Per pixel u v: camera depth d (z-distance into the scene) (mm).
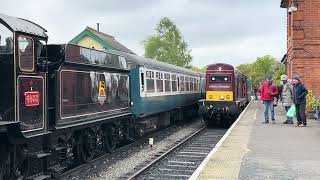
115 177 11789
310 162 10094
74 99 12078
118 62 15969
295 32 22703
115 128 15984
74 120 12055
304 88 17375
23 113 9219
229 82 24562
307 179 8469
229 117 25094
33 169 9836
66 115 11539
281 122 19375
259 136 14523
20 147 9555
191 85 30125
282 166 9664
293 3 22641
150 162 13578
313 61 22562
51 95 10984
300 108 17469
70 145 12273
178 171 12719
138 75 18203
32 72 9602
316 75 22547
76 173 12016
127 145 17047
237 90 25562
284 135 14750
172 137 20484
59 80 11102
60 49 11227
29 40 9531
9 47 9023
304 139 13797
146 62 19859
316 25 22500
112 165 13414
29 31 9500
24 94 9273
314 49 22531
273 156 10875
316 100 20250
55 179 10953
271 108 18969
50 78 11023
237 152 11438
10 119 8984
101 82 14258
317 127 17172
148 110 19578
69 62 11523
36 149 9961
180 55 73750
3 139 8977
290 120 18625
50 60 11203
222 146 12406
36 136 9625
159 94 21453
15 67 8977
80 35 41906
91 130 13578
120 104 16266
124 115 16438
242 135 14789
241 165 9805
